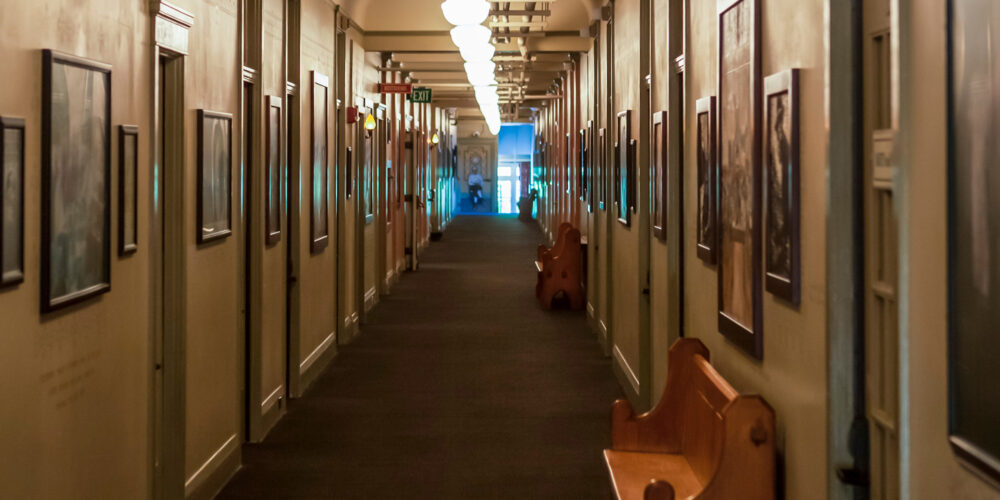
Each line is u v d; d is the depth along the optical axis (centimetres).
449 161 3181
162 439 469
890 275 254
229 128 558
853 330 274
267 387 664
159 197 444
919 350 213
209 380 523
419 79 1772
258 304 639
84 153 343
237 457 578
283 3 707
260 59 636
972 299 186
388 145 1450
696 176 499
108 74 364
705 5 477
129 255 396
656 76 656
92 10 351
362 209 1118
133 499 407
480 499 514
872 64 262
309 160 805
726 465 338
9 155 286
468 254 2044
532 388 798
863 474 275
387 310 1245
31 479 307
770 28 347
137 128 399
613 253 911
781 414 338
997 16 174
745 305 384
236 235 582
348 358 930
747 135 378
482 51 723
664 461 448
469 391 787
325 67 884
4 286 284
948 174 194
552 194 2144
